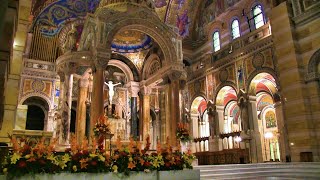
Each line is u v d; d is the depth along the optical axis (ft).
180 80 63.52
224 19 82.48
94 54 51.88
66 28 82.53
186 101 88.58
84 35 58.49
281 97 58.44
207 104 80.43
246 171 45.24
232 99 85.25
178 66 58.70
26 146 21.43
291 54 56.59
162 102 85.35
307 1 56.29
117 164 24.70
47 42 80.74
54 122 74.69
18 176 20.30
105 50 51.70
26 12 28.35
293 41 56.65
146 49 68.03
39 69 76.89
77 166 22.77
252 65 67.62
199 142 83.35
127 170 24.84
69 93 54.19
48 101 76.43
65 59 55.11
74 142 24.86
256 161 63.82
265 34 65.77
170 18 89.66
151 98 85.87
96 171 23.25
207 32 88.12
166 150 28.86
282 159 70.08
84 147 24.14
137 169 25.66
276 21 60.90
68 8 81.97
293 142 54.24
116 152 26.23
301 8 57.16
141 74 68.49
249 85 67.77
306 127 52.01
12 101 28.84
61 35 82.23
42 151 21.77
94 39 53.57
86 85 61.87
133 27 56.29
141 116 66.49
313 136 51.75
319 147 50.96
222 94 78.23
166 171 26.99
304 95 53.78
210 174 41.39
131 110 67.67
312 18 55.01
